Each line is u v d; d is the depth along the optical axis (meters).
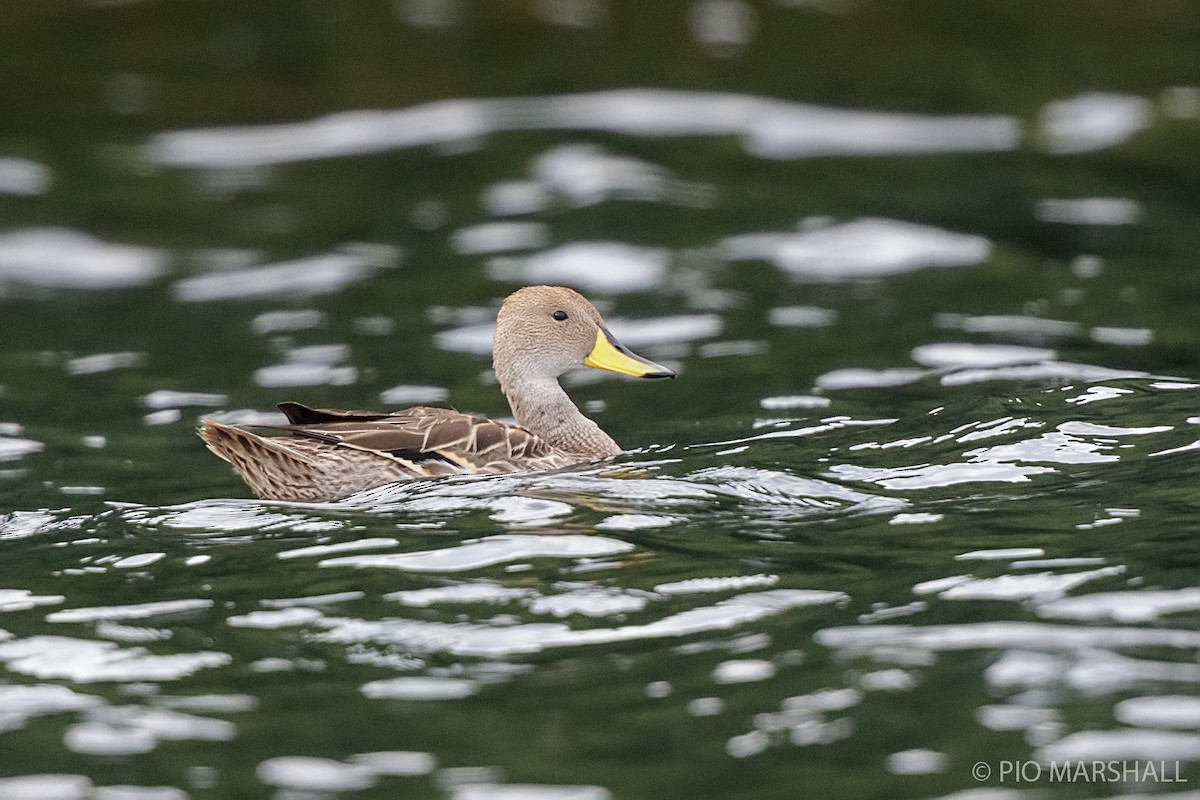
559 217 21.05
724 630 9.01
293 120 24.31
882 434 12.77
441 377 15.84
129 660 8.90
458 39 26.50
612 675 8.56
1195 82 24.83
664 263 19.34
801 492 11.20
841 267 19.20
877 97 24.72
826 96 24.80
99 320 17.98
